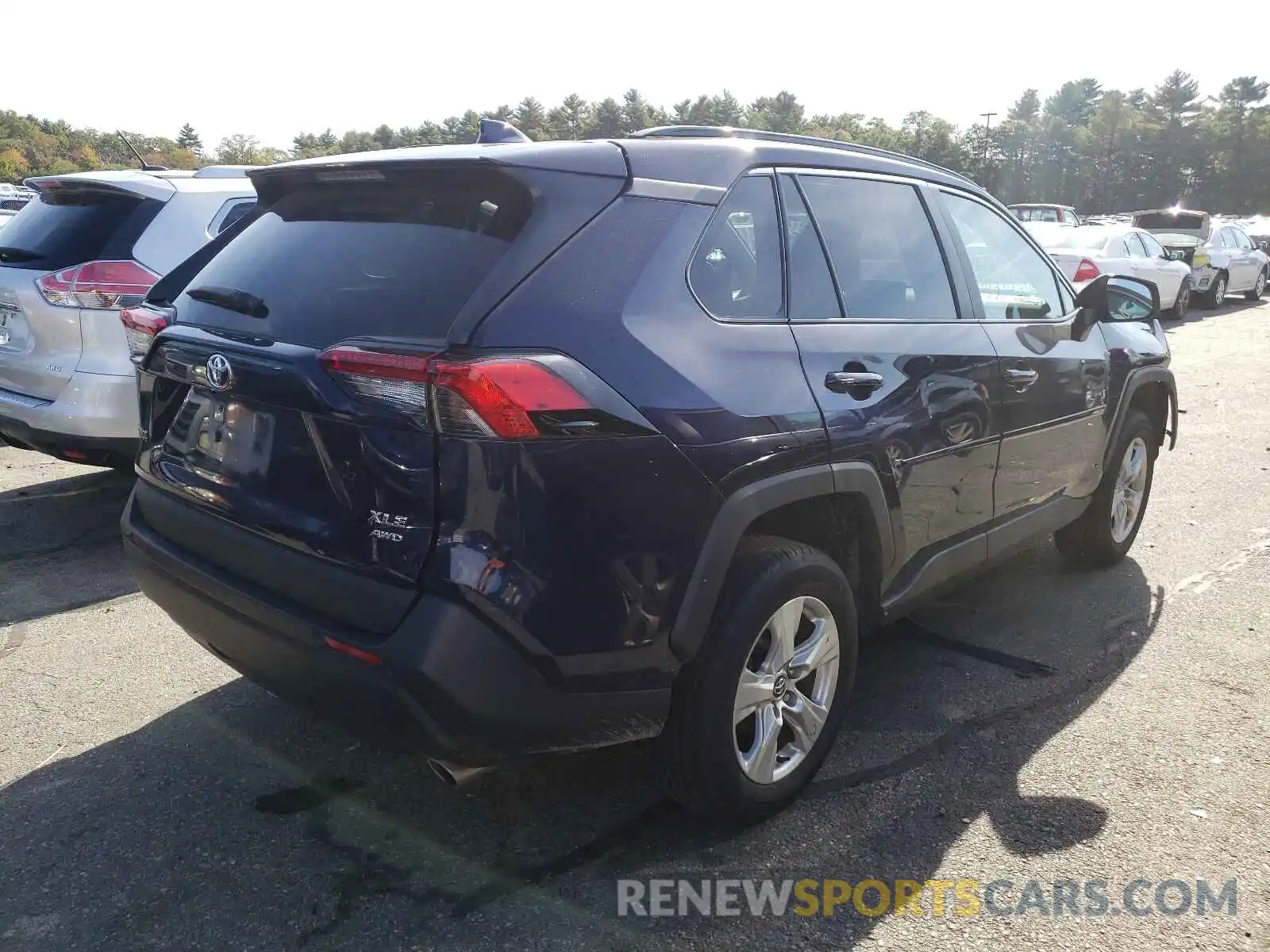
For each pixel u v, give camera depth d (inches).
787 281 114.8
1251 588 188.4
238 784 120.9
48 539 208.7
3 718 135.9
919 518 129.3
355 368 87.7
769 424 103.6
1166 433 206.1
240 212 223.9
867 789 121.0
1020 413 147.7
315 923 96.8
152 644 160.2
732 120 4749.0
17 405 200.5
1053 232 580.4
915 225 138.6
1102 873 105.7
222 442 104.6
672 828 113.0
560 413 87.0
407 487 86.7
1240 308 780.6
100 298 197.2
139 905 99.0
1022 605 179.9
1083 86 5142.7
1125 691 146.9
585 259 94.7
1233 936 96.4
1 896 99.9
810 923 98.0
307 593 94.2
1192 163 4379.9
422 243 98.0
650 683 96.5
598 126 4690.0
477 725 87.6
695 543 97.0
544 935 95.6
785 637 110.1
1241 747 130.9
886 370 121.1
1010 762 127.4
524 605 87.0
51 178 209.9
